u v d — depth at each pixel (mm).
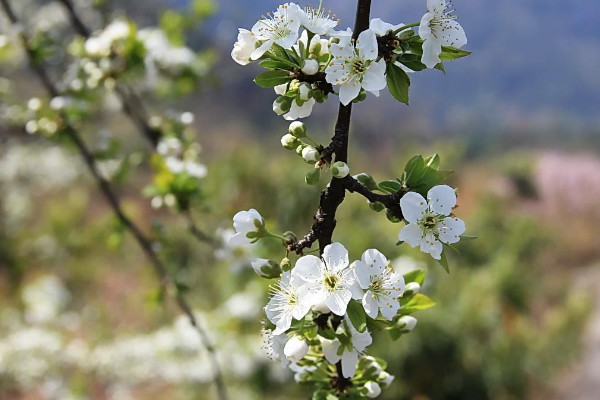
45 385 7379
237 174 9328
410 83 2096
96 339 7930
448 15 2068
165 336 7531
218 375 4312
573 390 9852
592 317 12320
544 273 14312
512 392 9117
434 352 8055
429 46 2055
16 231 11461
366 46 1992
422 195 2148
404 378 8039
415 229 2082
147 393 8609
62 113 4738
